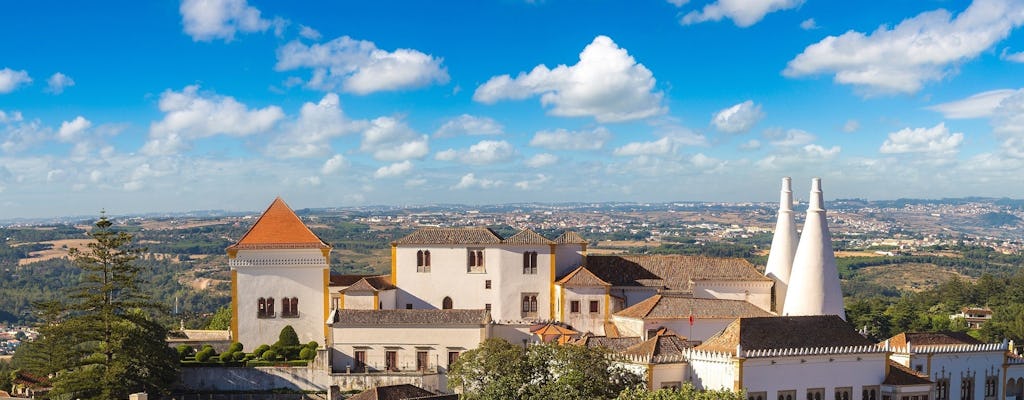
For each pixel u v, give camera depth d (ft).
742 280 427.33
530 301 422.00
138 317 373.81
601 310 407.85
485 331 386.11
